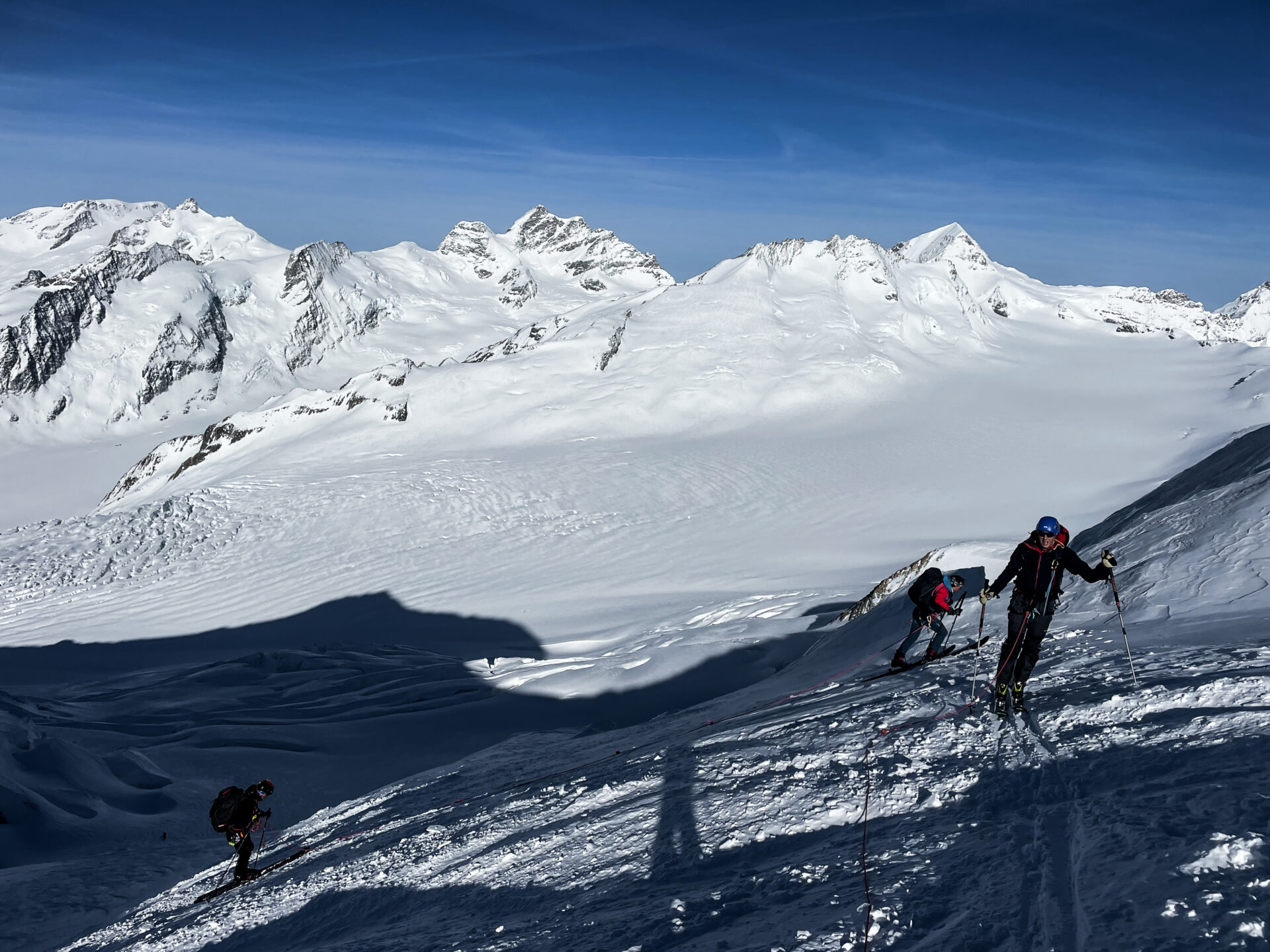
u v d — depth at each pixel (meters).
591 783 8.02
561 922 4.34
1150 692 5.43
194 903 9.76
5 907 12.06
